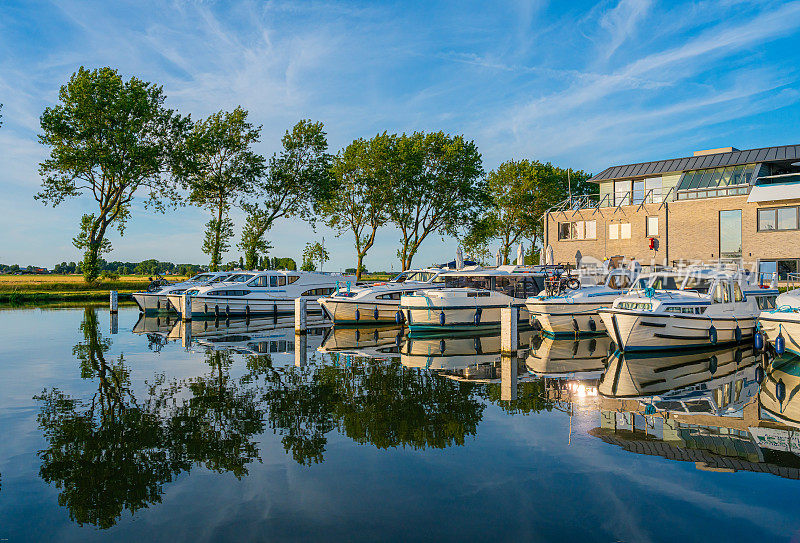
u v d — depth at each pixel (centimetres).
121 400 981
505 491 580
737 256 3162
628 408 942
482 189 5338
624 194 3891
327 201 4972
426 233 5241
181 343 1833
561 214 3956
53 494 571
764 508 538
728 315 1673
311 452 706
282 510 532
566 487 591
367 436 774
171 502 550
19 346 1733
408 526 498
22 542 468
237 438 762
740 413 910
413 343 1867
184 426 816
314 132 4856
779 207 3012
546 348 1741
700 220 3294
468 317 2208
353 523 504
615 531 488
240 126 4656
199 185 4606
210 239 4656
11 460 671
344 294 2569
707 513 527
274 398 1003
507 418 874
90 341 1869
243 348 1708
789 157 3192
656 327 1539
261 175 4766
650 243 3400
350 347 1745
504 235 6519
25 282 6116
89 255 4884
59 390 1066
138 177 4362
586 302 2011
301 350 1669
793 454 698
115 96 4178
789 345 1471
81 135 4078
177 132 4553
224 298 2889
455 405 959
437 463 667
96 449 712
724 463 670
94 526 498
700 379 1214
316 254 7112
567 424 842
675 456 694
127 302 4375
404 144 4875
